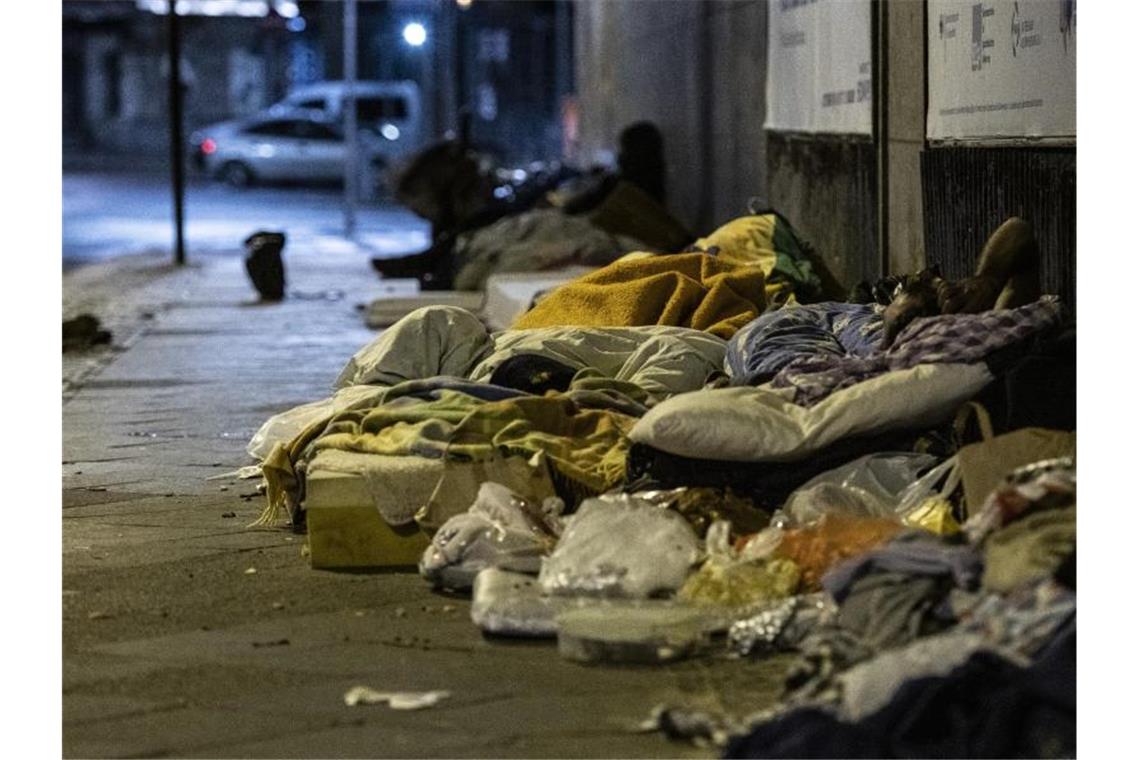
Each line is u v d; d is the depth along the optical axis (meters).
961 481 8.75
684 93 26.12
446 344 11.53
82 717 7.22
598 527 8.53
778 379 9.99
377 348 11.59
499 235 22.06
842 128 15.85
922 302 10.16
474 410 9.83
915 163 13.62
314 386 17.20
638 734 6.88
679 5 26.53
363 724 7.07
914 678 6.52
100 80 82.12
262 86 82.31
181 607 8.82
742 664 7.66
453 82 63.75
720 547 8.44
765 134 19.83
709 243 14.90
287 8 80.19
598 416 10.14
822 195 16.88
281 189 59.28
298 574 9.45
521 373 11.03
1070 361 9.13
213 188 59.03
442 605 8.77
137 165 71.50
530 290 18.11
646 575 8.27
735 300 12.45
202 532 10.54
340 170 59.38
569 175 29.84
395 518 9.45
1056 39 10.41
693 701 7.19
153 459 13.18
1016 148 11.20
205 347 20.47
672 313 12.38
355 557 9.52
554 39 79.31
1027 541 7.26
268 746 6.85
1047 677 6.54
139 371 18.41
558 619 7.99
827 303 11.77
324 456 9.80
